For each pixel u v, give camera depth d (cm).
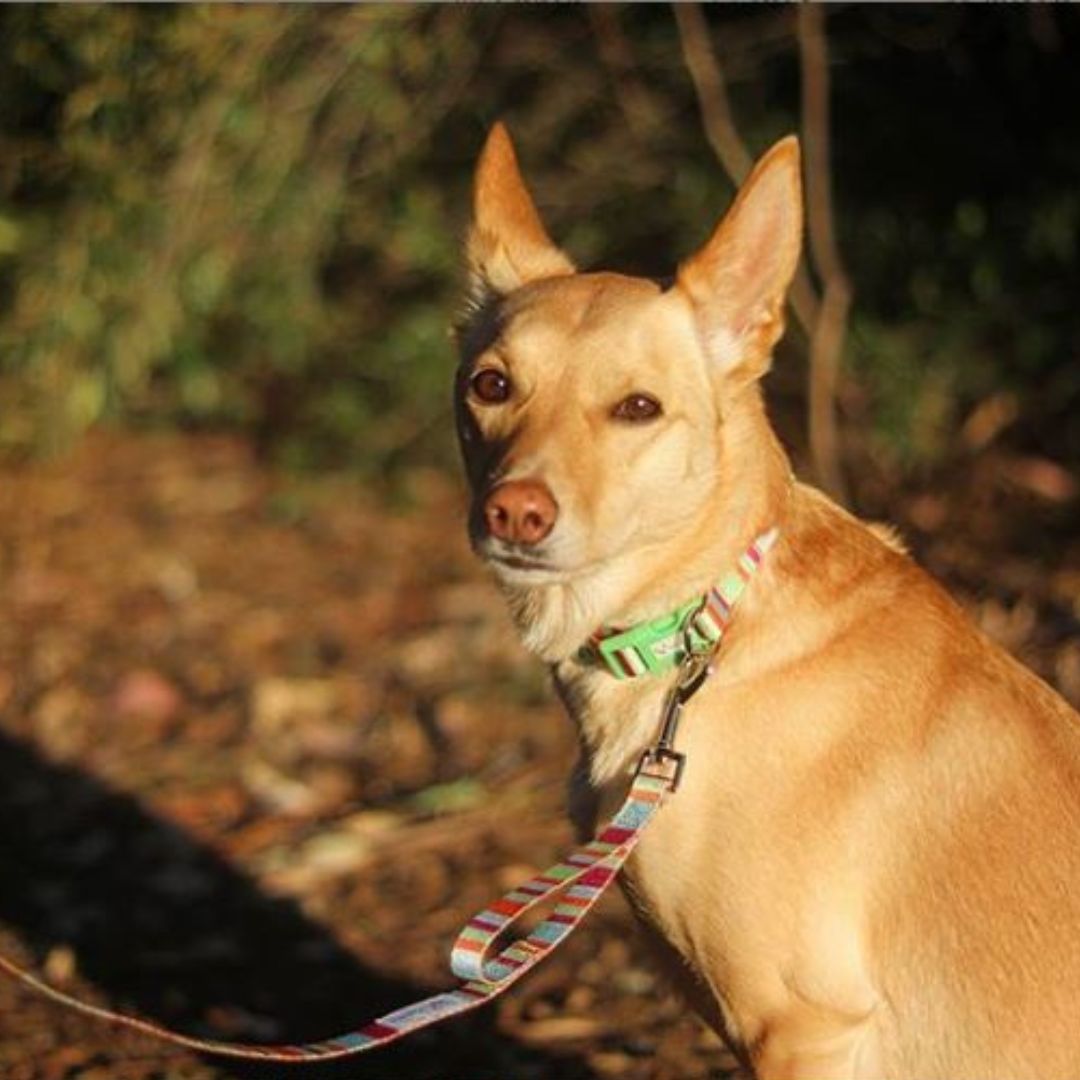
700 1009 500
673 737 478
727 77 1060
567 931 452
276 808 827
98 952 719
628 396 483
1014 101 1023
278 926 733
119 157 1069
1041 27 968
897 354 1041
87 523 1148
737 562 488
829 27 1033
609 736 498
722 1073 615
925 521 1009
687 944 484
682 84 1095
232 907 750
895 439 1036
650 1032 642
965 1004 468
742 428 496
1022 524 995
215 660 980
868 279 1054
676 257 1112
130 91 1042
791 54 1063
